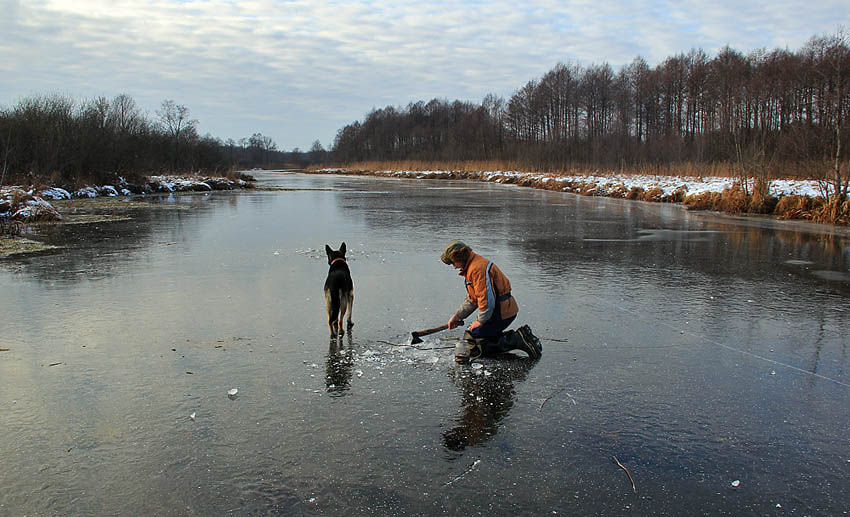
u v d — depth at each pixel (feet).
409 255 37.63
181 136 160.56
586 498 10.59
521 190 130.41
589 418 13.83
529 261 36.04
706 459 11.99
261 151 584.81
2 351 18.37
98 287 27.71
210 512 10.13
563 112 240.53
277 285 28.35
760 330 21.18
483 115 280.72
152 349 18.65
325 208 77.51
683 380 16.26
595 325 21.72
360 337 20.01
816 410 14.34
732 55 202.90
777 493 10.79
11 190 64.34
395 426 13.35
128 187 107.04
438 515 10.05
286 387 15.60
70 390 15.29
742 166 76.89
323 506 10.29
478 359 17.93
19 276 30.27
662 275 31.50
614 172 155.02
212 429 13.15
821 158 70.13
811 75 122.72
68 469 11.46
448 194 113.80
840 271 32.81
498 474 11.35
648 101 225.56
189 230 51.03
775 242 44.93
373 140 397.39
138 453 12.08
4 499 10.46
